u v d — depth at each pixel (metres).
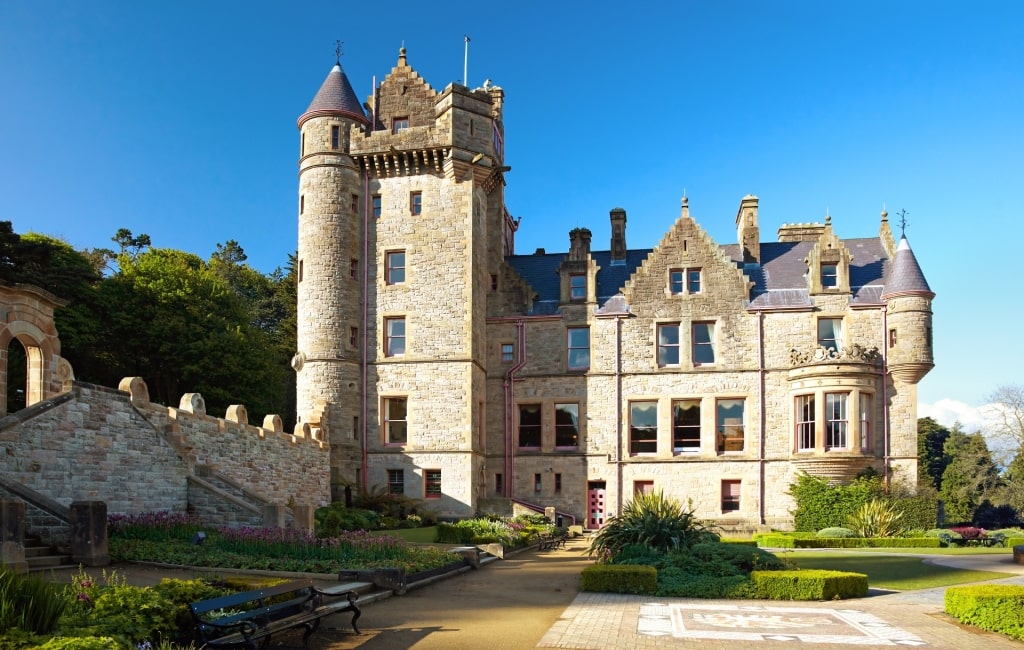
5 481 17.64
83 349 45.81
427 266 40.94
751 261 43.47
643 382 41.62
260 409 52.31
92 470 21.19
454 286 40.53
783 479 39.72
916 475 38.62
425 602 16.17
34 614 9.24
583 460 41.62
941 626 14.05
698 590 17.33
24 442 19.03
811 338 40.50
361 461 40.22
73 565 16.47
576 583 19.42
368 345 41.03
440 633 13.04
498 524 29.77
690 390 41.16
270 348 55.94
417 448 39.91
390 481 40.22
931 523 37.12
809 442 39.19
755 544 23.36
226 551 18.56
